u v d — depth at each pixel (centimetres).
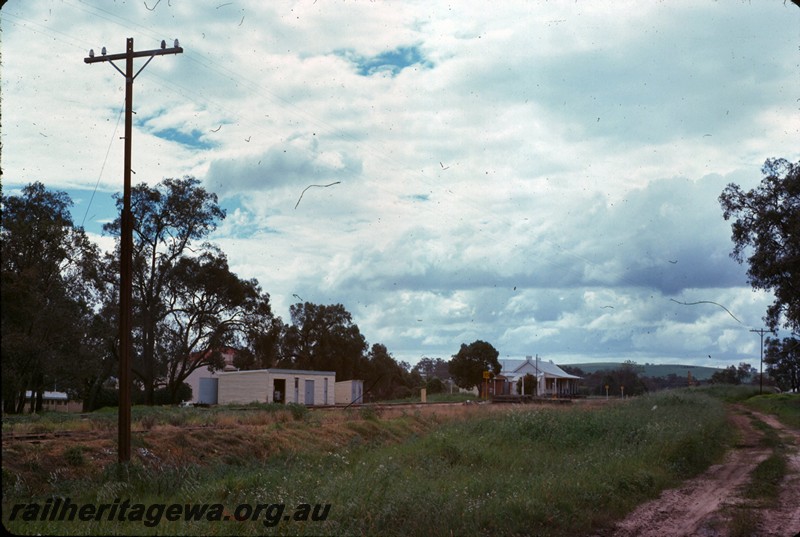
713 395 8500
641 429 2448
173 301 5778
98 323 4997
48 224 4484
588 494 1467
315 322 9019
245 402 5922
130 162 1777
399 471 1598
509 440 2439
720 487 1767
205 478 1605
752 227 5494
